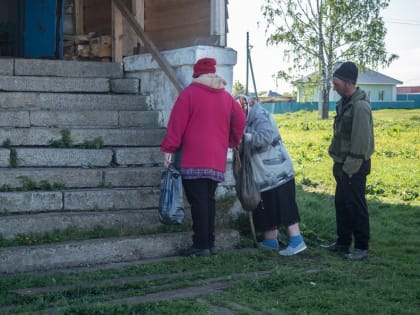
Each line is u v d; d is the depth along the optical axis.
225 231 6.72
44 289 5.11
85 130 7.26
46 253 5.70
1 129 6.92
